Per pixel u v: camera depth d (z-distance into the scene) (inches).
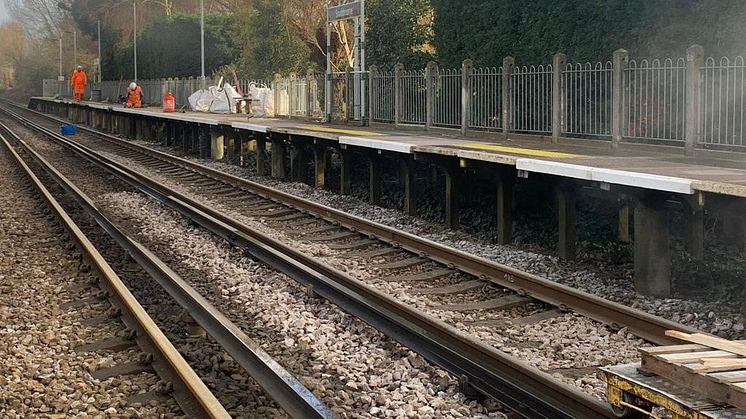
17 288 384.8
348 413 231.0
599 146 538.3
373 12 1031.0
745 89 437.7
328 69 973.2
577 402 219.0
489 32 744.3
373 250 467.2
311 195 721.6
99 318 332.5
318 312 339.9
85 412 234.2
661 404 189.6
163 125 1414.9
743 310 329.4
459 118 702.5
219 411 211.0
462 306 346.3
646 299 367.6
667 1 557.3
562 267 434.9
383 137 654.5
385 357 279.0
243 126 916.6
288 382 240.1
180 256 462.9
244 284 386.3
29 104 3435.0
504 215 499.2
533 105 610.2
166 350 262.1
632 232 502.9
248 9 1541.6
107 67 2770.7
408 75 788.6
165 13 2600.9
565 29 647.8
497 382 241.1
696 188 333.7
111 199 703.1
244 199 684.7
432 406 236.1
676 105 482.9
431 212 610.5
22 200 685.9
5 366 271.9
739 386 175.0
